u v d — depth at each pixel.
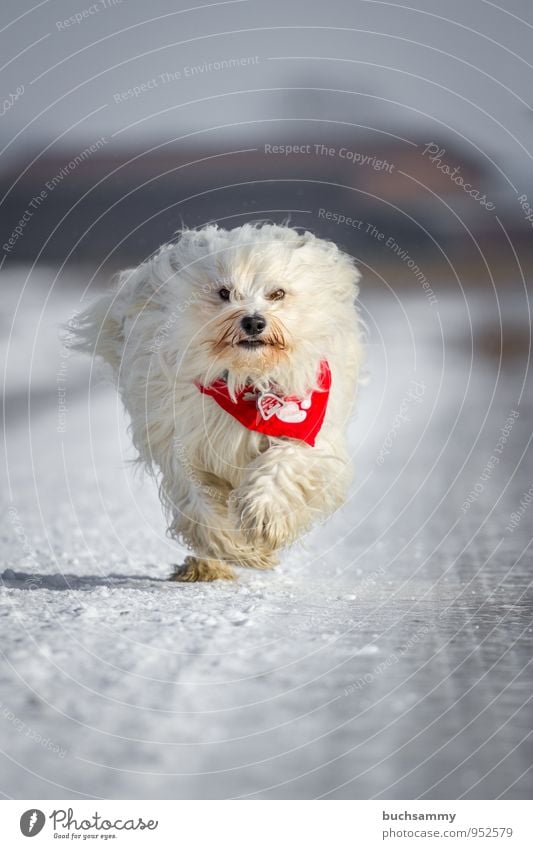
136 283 9.37
